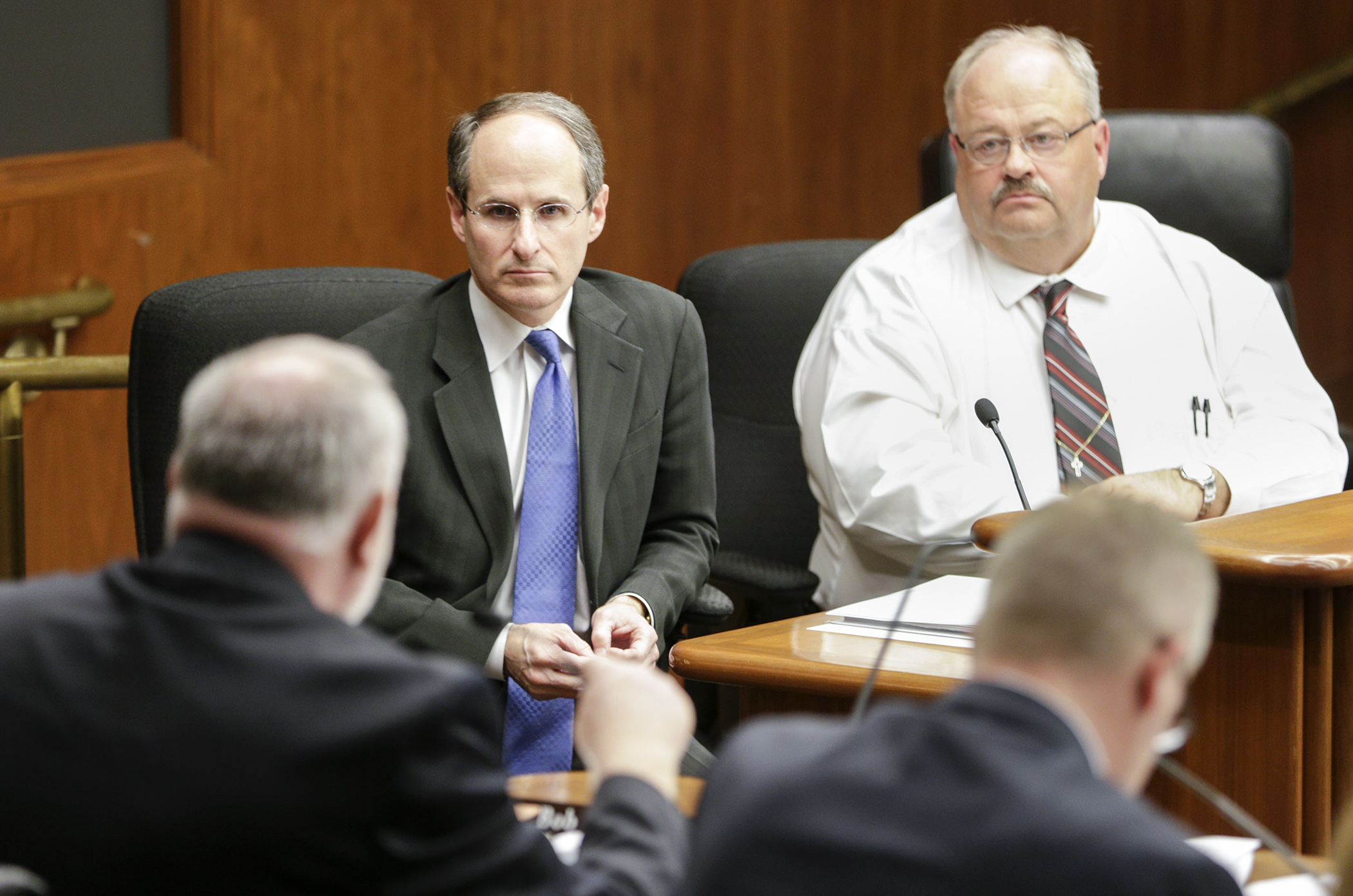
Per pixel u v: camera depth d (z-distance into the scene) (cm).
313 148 1407
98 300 1271
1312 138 1958
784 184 1712
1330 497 712
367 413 362
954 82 934
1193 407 934
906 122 1775
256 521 350
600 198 729
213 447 352
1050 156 903
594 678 417
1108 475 895
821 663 586
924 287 938
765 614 894
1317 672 561
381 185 1457
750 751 322
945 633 621
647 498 731
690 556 742
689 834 386
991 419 722
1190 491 820
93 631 342
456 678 349
